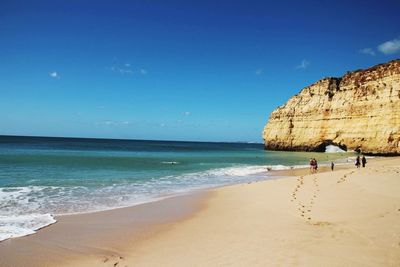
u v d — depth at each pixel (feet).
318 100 270.05
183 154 233.55
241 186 72.64
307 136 271.49
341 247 28.48
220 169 119.44
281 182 73.92
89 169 107.96
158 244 32.55
